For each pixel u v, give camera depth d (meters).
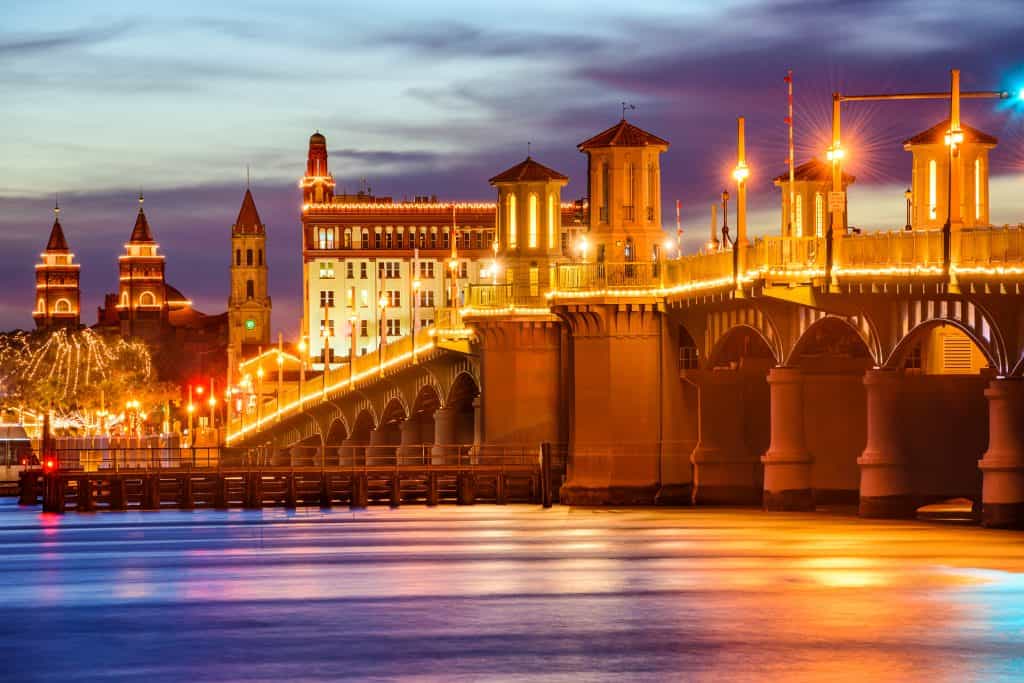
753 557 98.75
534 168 159.50
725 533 113.44
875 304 116.31
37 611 82.94
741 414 140.38
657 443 142.25
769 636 71.19
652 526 120.81
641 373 142.62
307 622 77.31
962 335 129.75
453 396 186.88
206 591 89.69
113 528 136.12
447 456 184.00
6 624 78.50
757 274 117.38
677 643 70.00
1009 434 106.69
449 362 184.12
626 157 143.25
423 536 120.69
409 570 97.38
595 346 143.00
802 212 148.88
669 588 86.44
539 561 100.12
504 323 157.25
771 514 127.06
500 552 106.31
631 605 80.75
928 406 121.81
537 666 65.81
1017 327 104.62
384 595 86.12
